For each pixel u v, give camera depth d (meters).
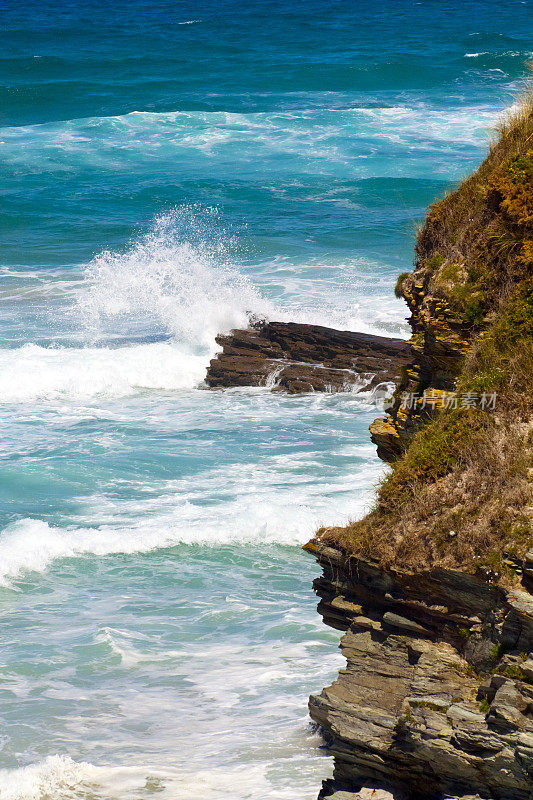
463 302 30.64
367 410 76.31
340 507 56.09
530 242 30.11
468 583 24.55
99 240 127.38
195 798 32.66
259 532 54.09
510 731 21.73
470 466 26.56
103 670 41.09
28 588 48.84
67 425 73.12
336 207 139.88
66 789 33.31
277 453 66.38
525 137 33.34
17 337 93.12
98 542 52.75
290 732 36.38
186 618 45.69
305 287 106.62
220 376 84.25
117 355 87.12
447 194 34.66
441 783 23.23
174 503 57.84
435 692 23.75
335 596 28.05
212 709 38.34
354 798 24.47
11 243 126.12
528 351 28.17
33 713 38.06
